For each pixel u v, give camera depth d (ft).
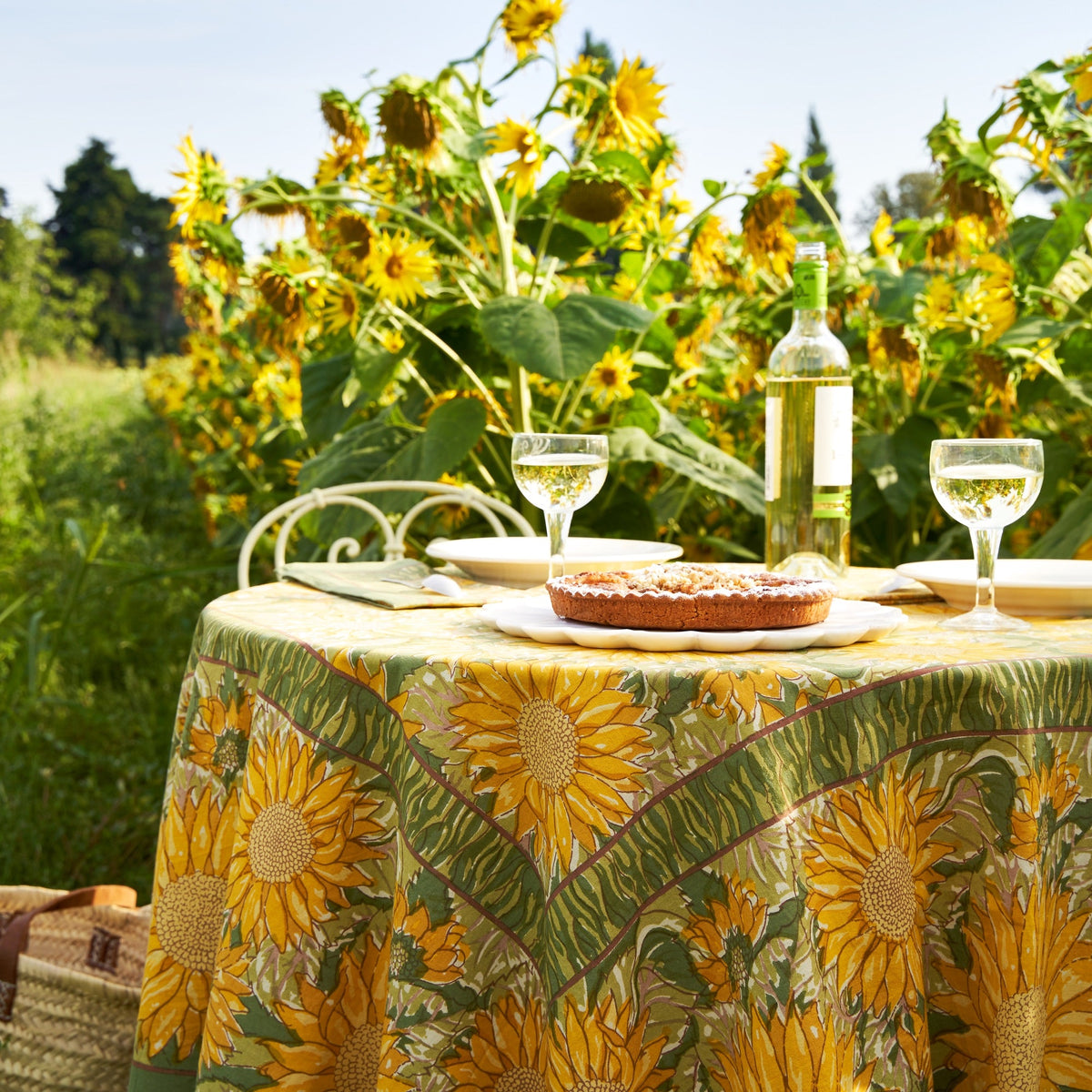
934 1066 3.42
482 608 4.29
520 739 3.35
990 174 8.66
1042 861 3.30
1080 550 8.25
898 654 3.43
